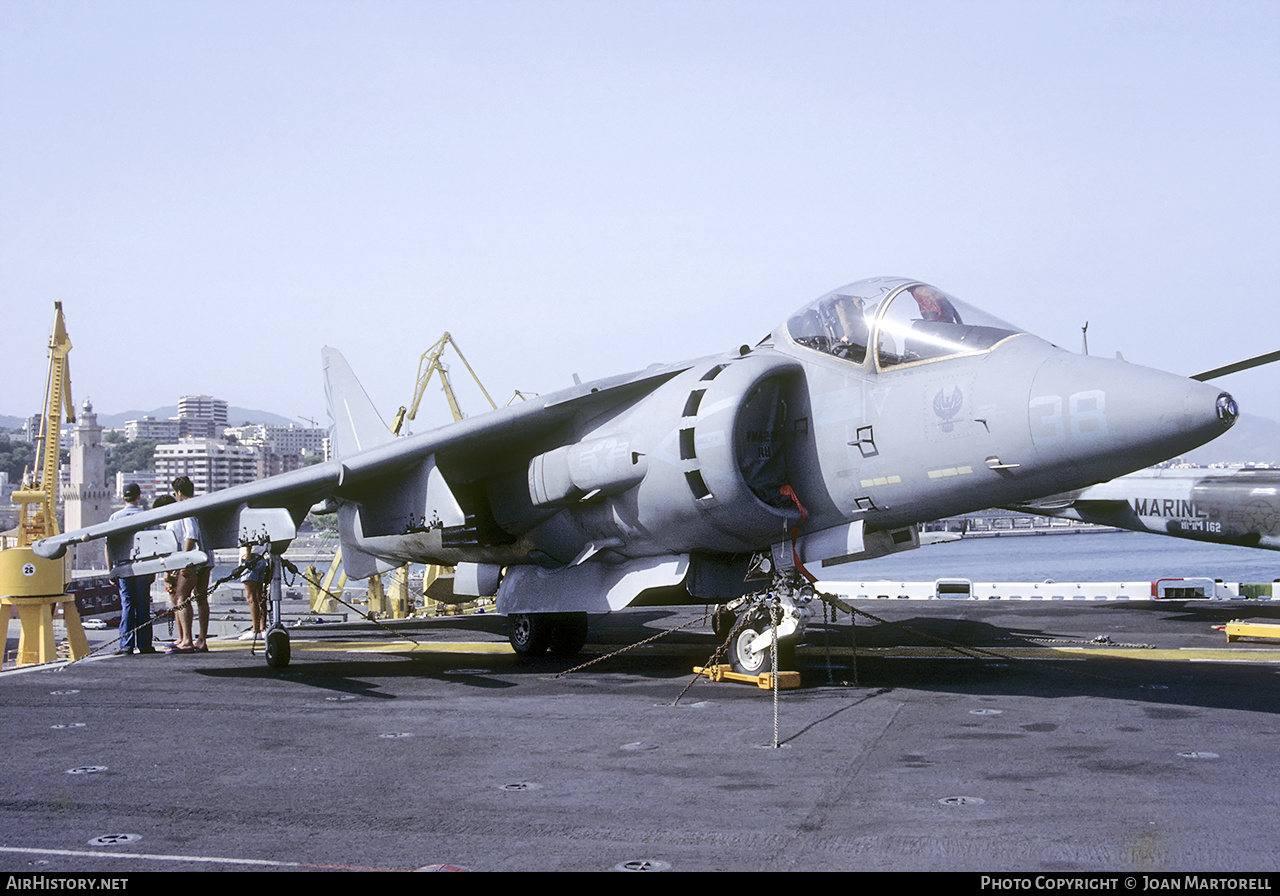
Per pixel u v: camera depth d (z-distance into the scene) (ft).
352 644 47.21
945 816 15.99
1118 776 18.52
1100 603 58.70
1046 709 25.84
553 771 19.74
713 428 30.27
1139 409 24.21
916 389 28.89
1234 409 23.53
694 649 43.32
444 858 14.33
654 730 23.95
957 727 23.59
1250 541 51.19
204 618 44.16
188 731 24.31
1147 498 54.65
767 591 31.65
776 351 33.01
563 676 34.24
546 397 36.73
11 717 26.43
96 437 641.81
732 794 17.70
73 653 57.77
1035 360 27.02
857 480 30.19
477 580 44.01
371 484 38.91
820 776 18.97
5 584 55.62
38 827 16.19
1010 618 51.42
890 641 43.32
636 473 33.12
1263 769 18.99
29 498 95.81
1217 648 38.88
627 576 36.37
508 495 39.37
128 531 36.88
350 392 59.21
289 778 19.35
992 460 27.09
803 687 30.58
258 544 34.99
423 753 21.58
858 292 31.96
